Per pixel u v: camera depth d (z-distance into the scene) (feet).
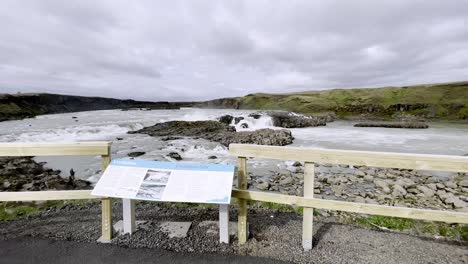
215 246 11.80
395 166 10.31
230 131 102.89
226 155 61.41
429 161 9.98
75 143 11.87
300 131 121.90
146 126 120.26
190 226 13.67
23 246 11.84
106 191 11.16
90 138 87.61
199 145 72.84
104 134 97.76
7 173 43.09
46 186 36.63
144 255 11.13
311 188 11.21
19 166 48.83
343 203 10.94
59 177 42.04
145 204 17.40
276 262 10.72
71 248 11.66
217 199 10.62
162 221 14.26
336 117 241.55
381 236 12.80
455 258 10.91
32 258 10.95
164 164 12.01
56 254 11.21
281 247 11.77
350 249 11.64
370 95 331.36
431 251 11.46
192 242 12.12
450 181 39.52
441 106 255.70
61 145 11.74
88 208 16.63
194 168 11.78
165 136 92.58
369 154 10.50
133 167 11.92
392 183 37.88
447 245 11.98
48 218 14.96
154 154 61.05
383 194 34.01
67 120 145.07
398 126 147.74
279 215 15.61
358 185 38.19
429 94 296.51
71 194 11.94
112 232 12.61
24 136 83.97
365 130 128.67
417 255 11.16
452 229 13.73
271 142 78.59
